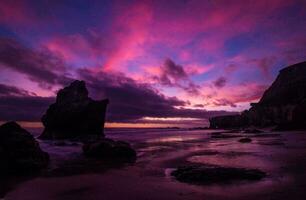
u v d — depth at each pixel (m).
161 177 12.51
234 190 9.28
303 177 10.73
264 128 66.19
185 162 17.11
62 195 9.52
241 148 23.92
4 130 16.08
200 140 39.09
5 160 14.36
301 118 50.00
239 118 89.88
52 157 20.73
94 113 45.84
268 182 10.14
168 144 33.06
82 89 48.69
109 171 14.48
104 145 21.00
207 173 11.48
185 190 9.66
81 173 13.96
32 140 16.69
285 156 17.03
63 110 44.19
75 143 32.94
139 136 57.50
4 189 10.50
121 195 9.30
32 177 12.91
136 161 18.34
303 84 71.00
